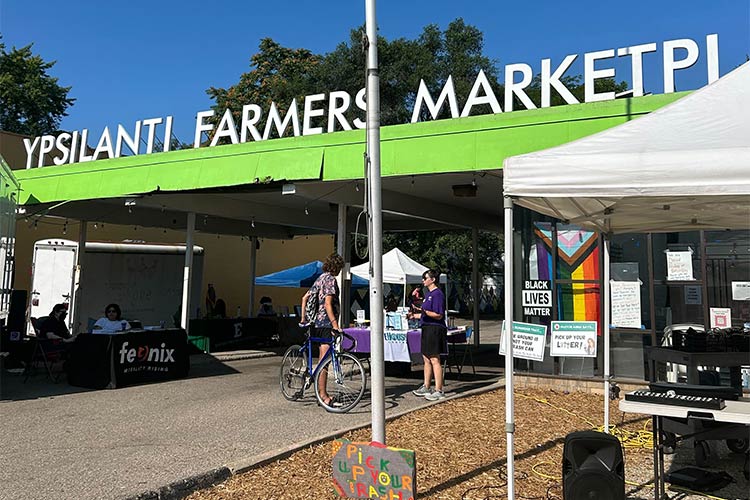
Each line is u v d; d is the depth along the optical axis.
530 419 6.64
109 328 9.52
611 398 7.50
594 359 8.38
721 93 3.94
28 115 33.66
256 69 32.00
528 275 8.97
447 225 15.63
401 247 33.38
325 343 7.42
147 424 6.60
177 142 11.75
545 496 4.31
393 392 8.55
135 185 10.68
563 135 7.33
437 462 5.00
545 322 8.78
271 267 24.05
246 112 10.22
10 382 9.66
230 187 9.94
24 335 11.28
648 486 4.74
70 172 11.59
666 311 8.09
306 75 30.09
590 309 8.53
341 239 10.87
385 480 4.07
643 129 3.96
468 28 29.70
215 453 5.36
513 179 4.09
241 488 4.48
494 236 34.91
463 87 26.70
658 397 4.10
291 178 9.09
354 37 28.52
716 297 7.82
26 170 12.19
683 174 3.63
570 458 3.80
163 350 9.94
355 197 10.98
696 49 7.29
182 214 16.36
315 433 6.09
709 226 5.98
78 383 9.27
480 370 11.44
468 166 7.83
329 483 4.50
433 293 8.03
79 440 5.90
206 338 13.80
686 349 5.92
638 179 3.74
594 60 7.75
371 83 4.57
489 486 4.47
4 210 8.64
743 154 3.51
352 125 9.42
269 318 16.55
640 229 6.16
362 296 21.59
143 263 16.86
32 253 17.44
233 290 22.58
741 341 5.86
